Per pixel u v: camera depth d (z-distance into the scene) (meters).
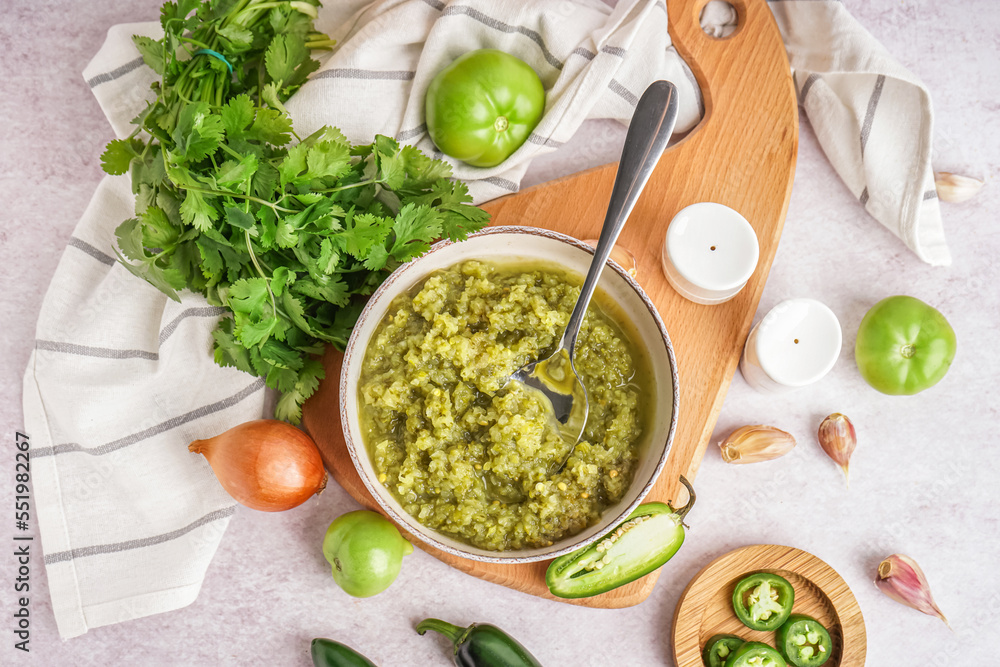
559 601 0.64
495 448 0.56
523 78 0.60
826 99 0.65
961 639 0.65
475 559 0.55
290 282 0.57
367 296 0.61
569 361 0.57
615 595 0.62
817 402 0.65
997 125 0.66
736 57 0.63
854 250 0.66
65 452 0.64
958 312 0.66
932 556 0.65
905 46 0.66
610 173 0.63
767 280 0.66
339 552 0.60
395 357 0.58
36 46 0.66
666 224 0.63
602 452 0.57
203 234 0.56
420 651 0.65
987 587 0.65
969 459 0.65
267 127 0.56
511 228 0.57
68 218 0.66
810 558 0.62
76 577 0.63
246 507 0.65
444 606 0.64
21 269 0.66
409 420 0.57
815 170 0.66
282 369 0.59
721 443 0.64
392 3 0.63
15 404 0.66
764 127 0.63
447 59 0.63
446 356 0.57
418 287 0.59
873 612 0.65
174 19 0.58
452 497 0.57
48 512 0.63
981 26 0.66
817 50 0.64
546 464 0.57
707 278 0.60
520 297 0.58
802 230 0.66
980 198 0.66
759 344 0.61
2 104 0.66
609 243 0.56
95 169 0.66
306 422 0.62
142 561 0.63
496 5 0.62
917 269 0.66
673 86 0.57
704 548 0.65
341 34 0.65
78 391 0.63
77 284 0.64
